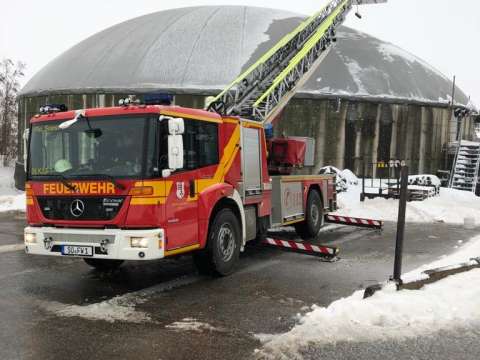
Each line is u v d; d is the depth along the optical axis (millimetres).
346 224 12555
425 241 10898
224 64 24391
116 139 6219
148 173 6008
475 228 13125
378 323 4855
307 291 6488
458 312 5129
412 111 25391
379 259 8758
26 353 4340
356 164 24250
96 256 6113
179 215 6414
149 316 5391
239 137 7965
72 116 6539
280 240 8727
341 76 24625
